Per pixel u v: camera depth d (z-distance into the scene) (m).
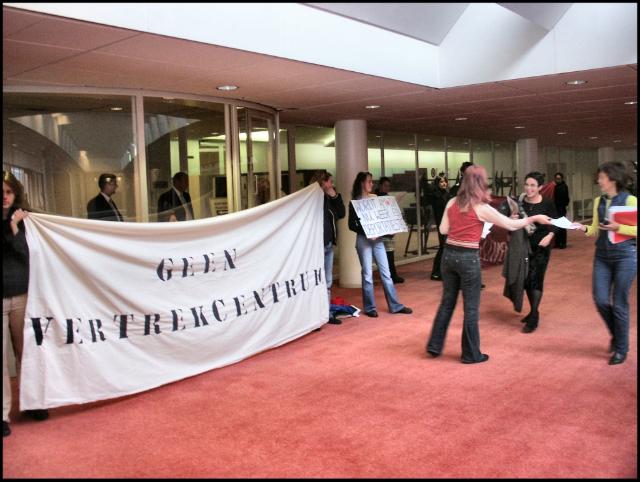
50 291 4.21
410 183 13.01
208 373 5.17
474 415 4.09
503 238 9.21
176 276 5.04
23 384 4.07
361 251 7.25
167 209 6.56
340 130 9.64
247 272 5.68
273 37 5.07
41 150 5.76
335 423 4.01
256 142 7.82
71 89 5.90
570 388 4.57
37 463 3.50
